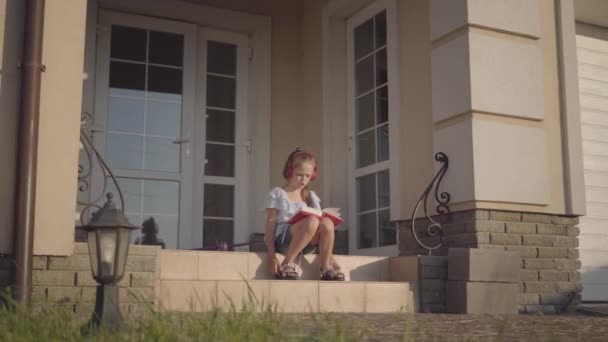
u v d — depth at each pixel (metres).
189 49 7.23
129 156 6.88
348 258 5.09
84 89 6.67
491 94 5.36
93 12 6.79
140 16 7.06
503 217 5.31
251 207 7.24
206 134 7.21
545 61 5.78
